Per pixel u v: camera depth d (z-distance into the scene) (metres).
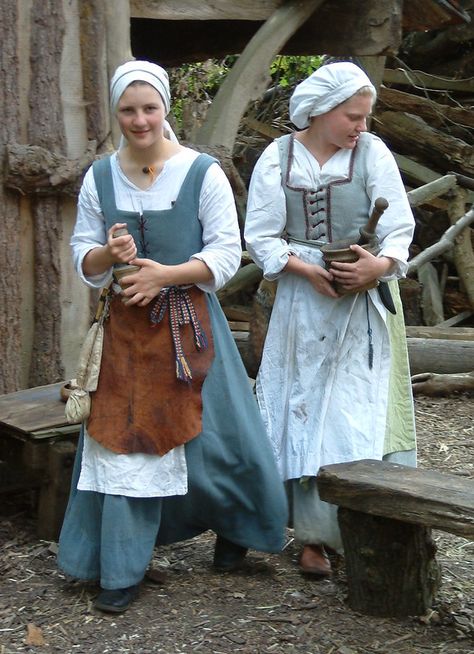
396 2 7.38
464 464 5.65
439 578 3.69
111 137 5.38
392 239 3.88
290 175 3.96
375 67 9.23
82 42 5.27
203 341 3.59
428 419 6.52
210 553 4.14
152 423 3.52
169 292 3.54
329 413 3.90
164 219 3.52
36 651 3.32
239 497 3.72
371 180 3.90
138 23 8.14
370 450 3.86
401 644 3.37
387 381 3.96
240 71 6.75
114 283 3.58
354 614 3.59
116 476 3.50
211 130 6.68
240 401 3.70
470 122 10.59
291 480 3.94
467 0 10.88
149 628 3.47
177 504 3.67
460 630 3.48
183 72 10.29
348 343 3.93
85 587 3.78
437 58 11.58
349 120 3.86
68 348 5.27
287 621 3.53
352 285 3.79
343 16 7.50
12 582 3.84
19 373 5.14
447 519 3.19
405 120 10.29
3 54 5.05
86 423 3.58
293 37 7.70
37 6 5.13
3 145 5.05
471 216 8.57
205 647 3.35
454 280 9.29
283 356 4.03
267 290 6.98
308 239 3.99
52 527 4.21
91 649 3.34
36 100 5.14
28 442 4.18
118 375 3.53
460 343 7.23
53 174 5.08
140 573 3.57
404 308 8.52
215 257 3.52
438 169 10.49
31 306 5.21
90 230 3.62
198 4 6.62
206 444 3.60
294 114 3.94
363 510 3.39
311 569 3.87
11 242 5.07
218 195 3.54
